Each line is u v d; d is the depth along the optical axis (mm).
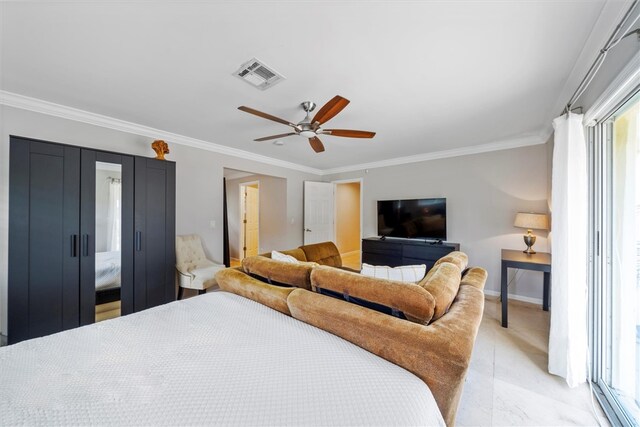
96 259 2449
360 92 2238
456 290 1448
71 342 1179
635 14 1180
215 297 1807
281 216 5391
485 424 1483
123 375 954
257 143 3859
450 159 4246
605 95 1447
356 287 1341
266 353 1109
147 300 2770
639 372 1554
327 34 1542
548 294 3174
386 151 4285
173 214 2977
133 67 1900
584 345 1775
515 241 3686
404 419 786
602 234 1743
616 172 1686
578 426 1472
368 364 1045
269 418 771
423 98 2348
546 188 3414
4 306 2293
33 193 2129
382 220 4824
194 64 1857
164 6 1333
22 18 1411
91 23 1457
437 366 979
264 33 1539
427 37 1560
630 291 1607
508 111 2629
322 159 4934
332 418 778
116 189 2566
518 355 2195
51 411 781
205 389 886
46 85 2164
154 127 3178
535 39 1562
